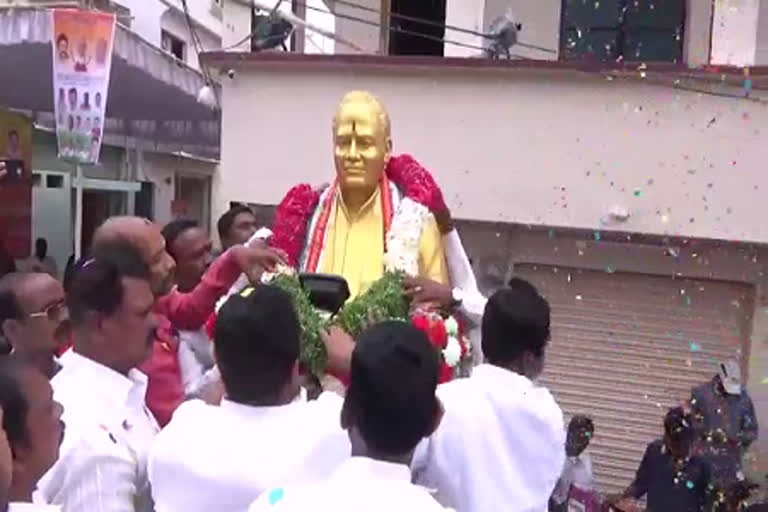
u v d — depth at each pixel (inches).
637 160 243.1
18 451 74.2
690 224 241.6
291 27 324.5
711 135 237.5
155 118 383.2
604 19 327.6
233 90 266.5
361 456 68.1
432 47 373.7
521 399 100.3
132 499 85.4
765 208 236.1
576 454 222.4
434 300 136.9
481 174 253.6
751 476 260.1
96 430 86.3
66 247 446.6
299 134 263.9
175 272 150.9
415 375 67.7
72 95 227.9
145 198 529.7
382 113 155.2
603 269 277.7
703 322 273.9
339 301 127.1
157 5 468.4
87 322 94.0
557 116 246.8
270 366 79.6
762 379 265.4
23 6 247.3
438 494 99.1
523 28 333.1
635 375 282.4
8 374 75.4
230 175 269.1
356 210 155.5
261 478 75.8
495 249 282.7
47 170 430.0
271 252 130.6
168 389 122.5
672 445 213.9
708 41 317.1
